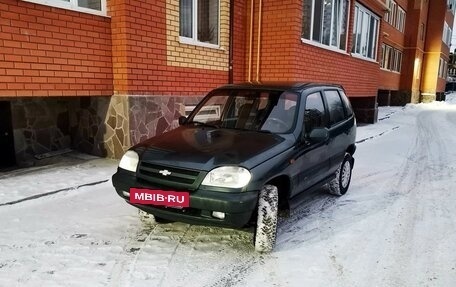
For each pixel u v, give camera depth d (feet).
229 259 10.69
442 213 15.24
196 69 26.23
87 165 20.48
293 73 30.07
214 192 10.12
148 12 21.83
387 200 16.83
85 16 19.63
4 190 15.61
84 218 13.33
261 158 10.89
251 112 13.80
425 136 40.91
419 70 100.58
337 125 16.16
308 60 32.09
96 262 10.28
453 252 11.63
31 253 10.69
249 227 12.17
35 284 9.13
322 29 34.19
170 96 24.00
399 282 9.77
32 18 17.31
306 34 32.14
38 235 11.86
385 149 31.37
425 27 101.04
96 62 20.49
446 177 21.63
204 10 27.50
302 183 12.99
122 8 20.39
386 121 57.26
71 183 16.84
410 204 16.33
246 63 31.60
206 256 10.82
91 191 16.24
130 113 21.27
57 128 23.40
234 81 30.66
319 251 11.42
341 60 38.52
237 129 13.29
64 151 23.38
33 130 22.00
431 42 102.53
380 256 11.22
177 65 24.53
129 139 21.38
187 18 25.67
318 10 33.27
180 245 11.46
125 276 9.60
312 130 13.05
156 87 23.07
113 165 20.58
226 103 14.57
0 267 9.89
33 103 21.85
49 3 17.92
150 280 9.44
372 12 46.55
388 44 79.25
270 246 10.96
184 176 10.46
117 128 21.71
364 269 10.40
